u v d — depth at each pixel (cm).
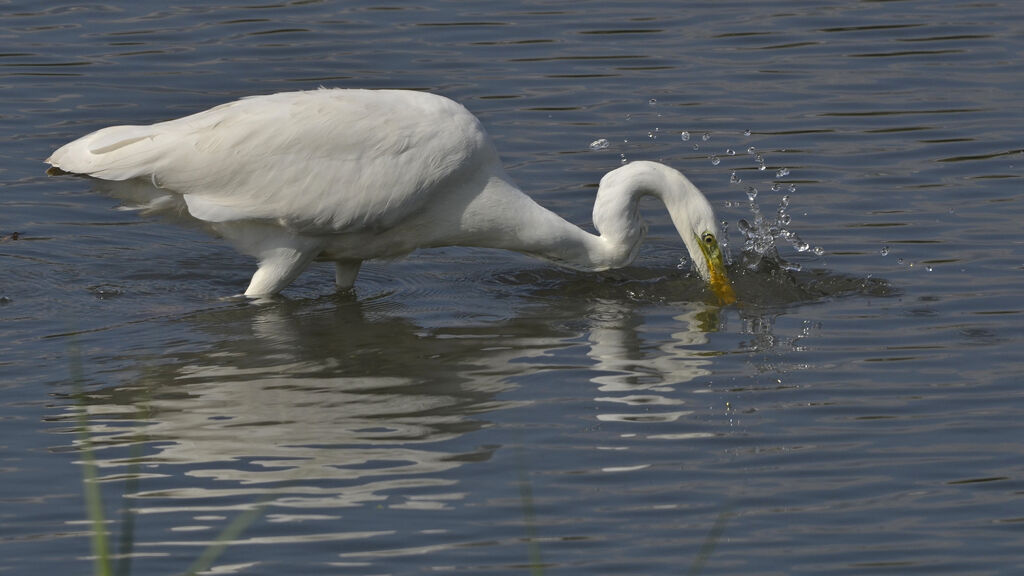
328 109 1308
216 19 2122
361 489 965
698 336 1273
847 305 1340
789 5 2220
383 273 1470
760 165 1683
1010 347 1213
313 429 1062
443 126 1327
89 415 1090
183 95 1839
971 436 1045
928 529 916
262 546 891
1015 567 870
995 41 2056
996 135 1747
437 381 1161
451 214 1359
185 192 1301
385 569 864
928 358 1196
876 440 1042
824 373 1171
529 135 1758
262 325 1302
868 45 2053
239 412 1094
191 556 880
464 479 980
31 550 888
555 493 961
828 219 1543
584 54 2014
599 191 1414
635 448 1031
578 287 1423
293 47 2006
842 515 935
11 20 2105
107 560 734
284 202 1302
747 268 1438
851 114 1820
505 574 859
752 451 1027
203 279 1434
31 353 1221
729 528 917
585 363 1202
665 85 1911
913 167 1667
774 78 1936
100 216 1582
